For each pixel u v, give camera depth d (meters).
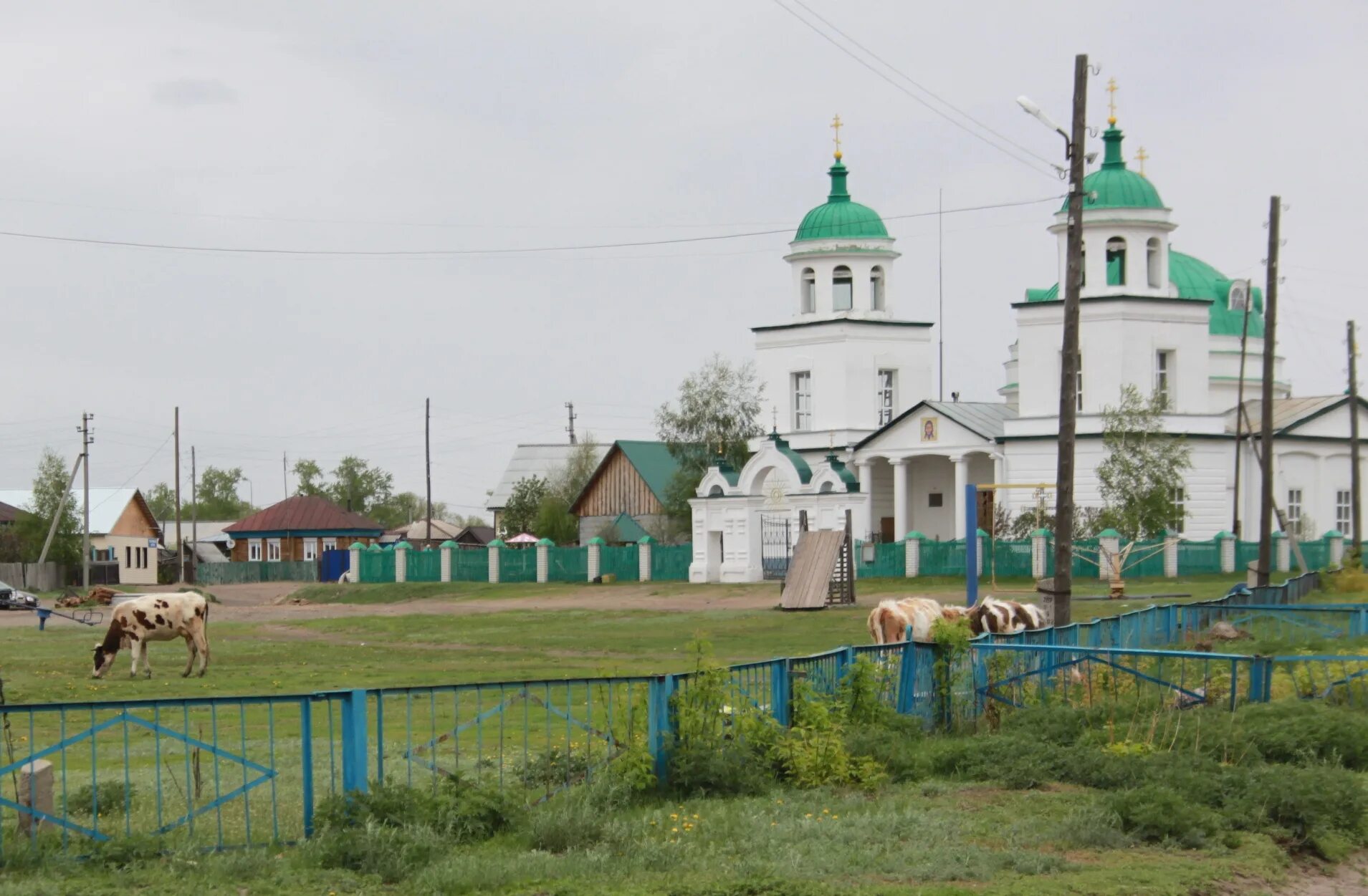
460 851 12.54
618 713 15.76
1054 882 11.59
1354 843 13.65
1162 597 46.16
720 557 63.56
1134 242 63.91
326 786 15.31
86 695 26.58
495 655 36.69
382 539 108.94
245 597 77.06
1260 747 16.59
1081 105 27.42
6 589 67.62
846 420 73.56
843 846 12.80
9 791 15.31
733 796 15.15
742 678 16.77
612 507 91.44
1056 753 16.02
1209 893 11.79
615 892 11.09
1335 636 29.08
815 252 74.69
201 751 18.67
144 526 98.69
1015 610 27.09
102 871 11.43
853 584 50.66
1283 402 70.69
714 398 78.00
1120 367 63.16
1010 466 64.44
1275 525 65.44
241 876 11.47
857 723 17.77
